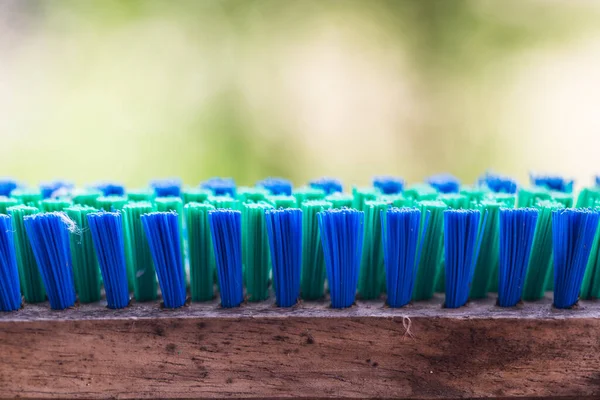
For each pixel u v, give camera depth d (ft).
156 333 1.34
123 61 2.86
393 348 1.35
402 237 1.36
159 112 2.89
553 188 1.50
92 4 2.85
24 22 2.77
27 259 1.37
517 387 1.36
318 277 1.39
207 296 1.39
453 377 1.35
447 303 1.38
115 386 1.34
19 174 2.72
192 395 1.34
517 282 1.38
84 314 1.35
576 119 2.85
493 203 1.40
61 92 2.79
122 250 1.36
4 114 2.73
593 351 1.36
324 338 1.34
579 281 1.38
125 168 2.85
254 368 1.34
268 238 1.37
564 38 2.91
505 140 2.93
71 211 1.37
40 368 1.34
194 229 1.38
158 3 2.91
